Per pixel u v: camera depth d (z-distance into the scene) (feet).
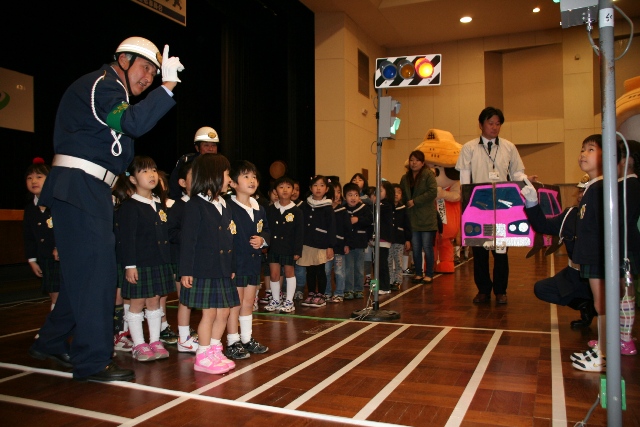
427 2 33.86
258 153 31.96
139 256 9.79
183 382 8.30
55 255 10.77
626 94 16.28
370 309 13.82
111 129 8.20
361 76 37.32
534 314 13.85
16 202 23.09
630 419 6.61
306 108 33.63
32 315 14.75
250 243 10.16
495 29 40.14
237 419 6.70
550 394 7.56
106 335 8.44
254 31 30.91
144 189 10.12
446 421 6.57
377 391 7.74
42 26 22.86
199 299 8.85
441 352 10.00
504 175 15.51
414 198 20.35
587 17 5.70
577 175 40.88
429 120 43.45
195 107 29.01
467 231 13.64
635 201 9.03
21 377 8.61
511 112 43.42
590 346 10.16
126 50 8.48
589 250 9.00
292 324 12.85
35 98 23.76
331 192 16.46
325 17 34.24
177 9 23.11
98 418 6.77
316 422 6.59
